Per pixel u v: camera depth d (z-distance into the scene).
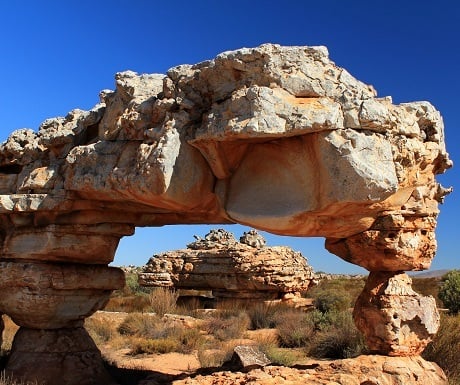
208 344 15.75
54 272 8.63
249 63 6.12
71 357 8.79
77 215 8.33
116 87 7.65
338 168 5.66
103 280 9.12
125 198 7.28
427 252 7.80
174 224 9.19
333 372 7.43
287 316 19.27
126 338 16.62
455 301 21.61
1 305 8.88
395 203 6.65
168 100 6.71
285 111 5.80
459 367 10.02
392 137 6.15
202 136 6.25
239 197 6.68
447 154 7.48
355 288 36.72
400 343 7.70
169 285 27.45
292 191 6.24
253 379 7.37
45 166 8.45
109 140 7.52
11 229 8.89
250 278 24.89
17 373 8.41
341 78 6.00
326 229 6.71
